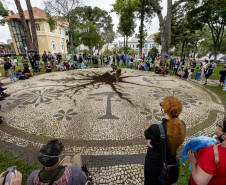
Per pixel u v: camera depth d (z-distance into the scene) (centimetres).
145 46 5716
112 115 480
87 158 293
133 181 243
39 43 2644
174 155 135
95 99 618
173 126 125
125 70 1360
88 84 854
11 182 103
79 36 2342
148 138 139
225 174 106
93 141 347
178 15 2114
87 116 471
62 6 1430
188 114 495
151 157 142
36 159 290
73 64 1376
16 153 305
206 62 899
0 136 361
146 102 594
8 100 598
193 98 649
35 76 1042
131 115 482
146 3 1694
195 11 1450
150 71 1348
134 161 287
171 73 1255
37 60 1201
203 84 897
